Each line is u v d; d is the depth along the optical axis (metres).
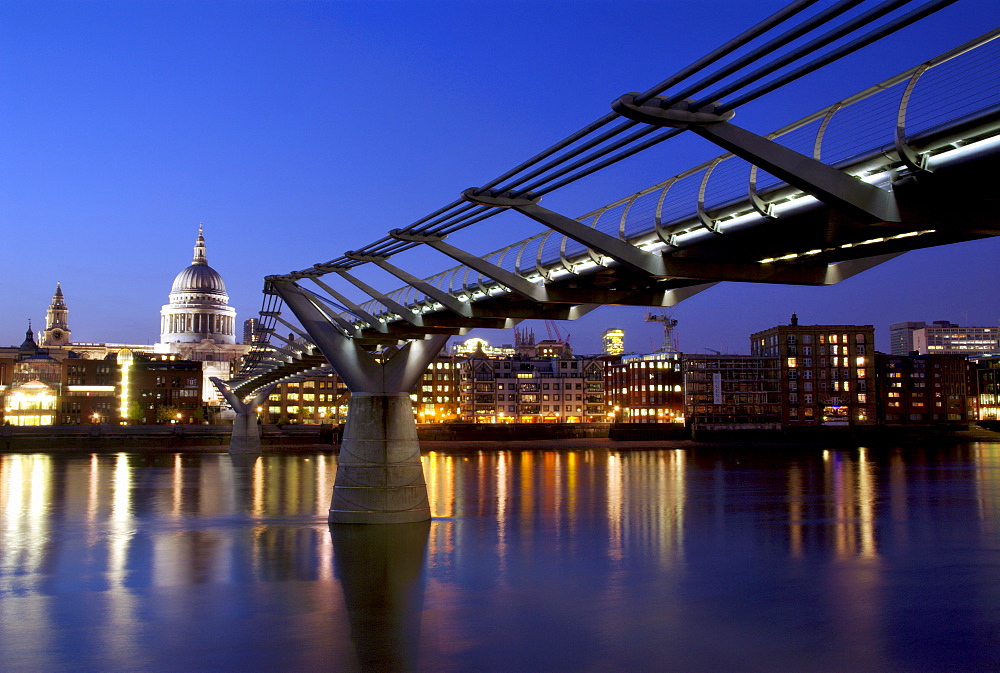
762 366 193.38
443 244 41.62
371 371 56.44
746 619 34.59
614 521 63.38
